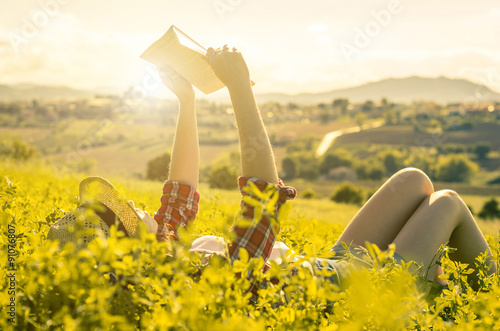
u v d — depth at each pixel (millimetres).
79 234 1588
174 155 2852
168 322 1236
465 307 1963
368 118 167875
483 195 100688
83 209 2125
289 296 1646
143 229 1628
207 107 127250
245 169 2182
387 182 3031
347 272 2340
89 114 127938
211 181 38094
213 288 1530
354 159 122500
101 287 1478
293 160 122062
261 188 2121
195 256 1811
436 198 2799
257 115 2205
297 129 144625
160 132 117625
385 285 1729
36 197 4418
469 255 2859
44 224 2539
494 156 132000
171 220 2652
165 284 1572
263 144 2188
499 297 1721
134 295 1521
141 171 85750
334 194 76250
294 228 3697
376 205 2973
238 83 2201
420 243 2633
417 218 2730
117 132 111688
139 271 1582
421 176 2996
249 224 1603
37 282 1521
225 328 1179
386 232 2928
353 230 2953
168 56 2568
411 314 1642
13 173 8398
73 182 8336
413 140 136250
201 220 3812
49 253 1540
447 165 114375
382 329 1406
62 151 89500
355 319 1554
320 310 1736
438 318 1704
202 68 2543
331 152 125500
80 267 1466
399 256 2588
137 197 5992
